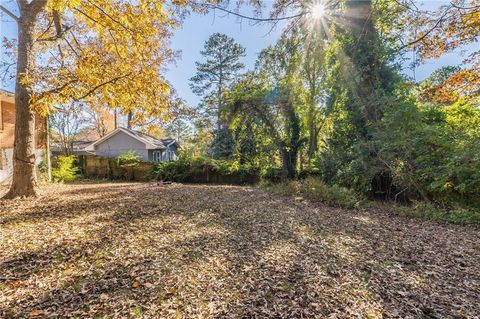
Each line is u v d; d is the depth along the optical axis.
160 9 5.26
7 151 9.40
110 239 3.43
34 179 6.11
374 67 7.88
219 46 21.12
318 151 9.41
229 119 9.88
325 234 3.99
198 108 13.83
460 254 3.28
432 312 2.01
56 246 3.12
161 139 22.08
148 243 3.34
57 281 2.33
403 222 4.98
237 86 9.95
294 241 3.62
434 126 6.39
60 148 16.05
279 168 10.10
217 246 3.34
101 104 6.70
